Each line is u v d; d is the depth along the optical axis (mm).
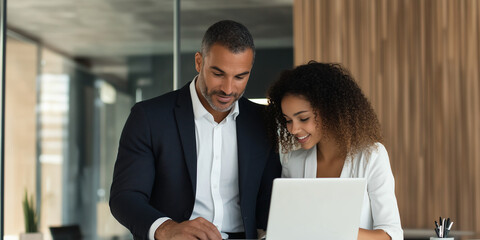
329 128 2928
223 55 2770
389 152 5371
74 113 5707
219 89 2818
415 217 5336
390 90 5387
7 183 5570
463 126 5320
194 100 3008
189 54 5668
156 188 2994
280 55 5535
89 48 5711
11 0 5656
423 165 5340
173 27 5680
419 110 5359
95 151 5711
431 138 5344
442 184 5324
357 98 2957
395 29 5398
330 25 5465
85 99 5711
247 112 3088
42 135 5648
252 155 3025
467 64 5328
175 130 2975
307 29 5492
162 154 2947
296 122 2910
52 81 5676
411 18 5387
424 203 5332
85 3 5719
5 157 5574
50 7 5699
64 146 5684
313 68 2939
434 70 5355
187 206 2949
